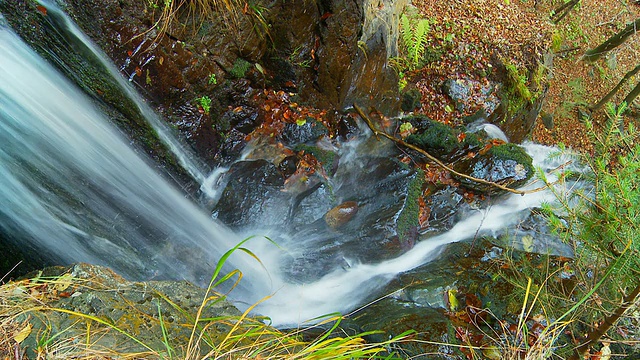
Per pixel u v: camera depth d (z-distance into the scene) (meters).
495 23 6.91
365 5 5.29
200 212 4.61
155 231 4.16
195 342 2.10
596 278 3.04
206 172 4.89
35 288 2.20
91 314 2.07
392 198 4.89
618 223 2.70
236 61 4.92
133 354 1.89
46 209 3.52
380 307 3.99
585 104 9.22
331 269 4.43
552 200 5.48
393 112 6.16
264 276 4.27
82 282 2.27
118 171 4.09
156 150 4.49
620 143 3.28
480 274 4.36
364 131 5.64
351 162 5.37
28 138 3.44
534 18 7.34
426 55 6.42
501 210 5.38
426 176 5.39
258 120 5.17
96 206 3.84
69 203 3.67
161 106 4.61
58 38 3.73
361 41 5.41
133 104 4.33
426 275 4.37
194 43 4.56
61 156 3.67
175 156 4.63
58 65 3.75
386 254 4.61
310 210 4.72
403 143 5.48
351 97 5.72
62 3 3.75
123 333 1.99
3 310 1.99
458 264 4.53
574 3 8.91
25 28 3.51
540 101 7.23
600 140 3.28
